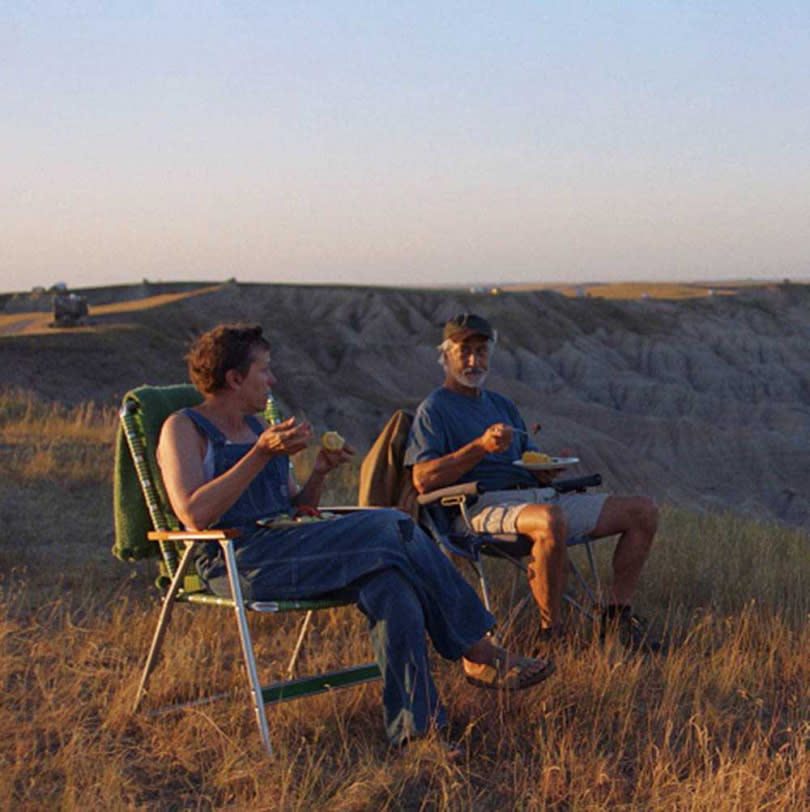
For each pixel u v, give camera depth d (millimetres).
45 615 5320
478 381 5422
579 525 5152
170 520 4059
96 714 3996
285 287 147375
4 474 9367
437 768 3475
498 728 3910
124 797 3260
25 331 90125
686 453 99562
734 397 137625
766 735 3980
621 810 3307
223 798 3320
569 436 88062
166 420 4031
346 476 10984
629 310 158750
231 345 4023
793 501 92000
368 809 3232
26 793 3240
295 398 96625
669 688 4230
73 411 15547
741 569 6734
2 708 3980
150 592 5906
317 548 3738
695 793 3275
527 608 5562
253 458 3734
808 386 141750
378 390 107625
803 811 3266
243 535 3896
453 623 3826
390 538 3734
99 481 9461
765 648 5047
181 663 4324
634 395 127750
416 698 3631
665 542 7488
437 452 5230
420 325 139250
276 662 4676
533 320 145750
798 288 189250
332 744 3748
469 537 5059
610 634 5016
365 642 4836
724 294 185125
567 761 3588
